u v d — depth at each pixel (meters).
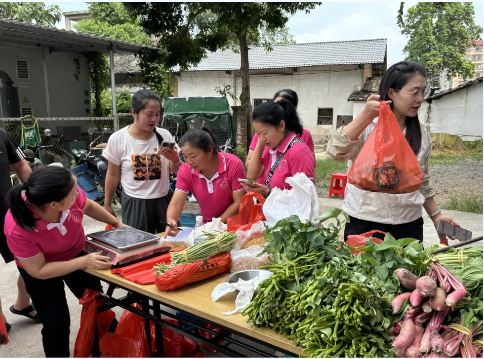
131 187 3.07
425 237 5.30
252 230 2.16
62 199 1.88
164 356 2.50
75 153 6.84
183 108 9.22
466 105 14.54
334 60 16.83
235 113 17.36
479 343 1.28
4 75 9.89
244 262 1.99
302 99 17.88
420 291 1.29
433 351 1.23
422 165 2.17
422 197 2.13
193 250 1.95
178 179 2.74
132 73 18.11
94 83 12.41
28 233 1.97
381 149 1.80
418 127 2.08
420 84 1.87
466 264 1.50
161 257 2.19
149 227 3.15
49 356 2.21
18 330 2.99
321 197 7.77
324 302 1.36
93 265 2.06
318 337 1.30
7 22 7.19
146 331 2.39
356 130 1.99
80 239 2.29
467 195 8.03
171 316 2.21
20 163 3.06
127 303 2.25
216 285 1.91
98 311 2.27
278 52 18.84
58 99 11.34
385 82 1.96
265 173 2.89
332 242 1.69
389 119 1.81
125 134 3.04
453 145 14.90
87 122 11.71
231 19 8.71
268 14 8.77
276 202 2.14
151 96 2.86
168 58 10.58
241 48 9.67
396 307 1.33
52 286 2.20
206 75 18.66
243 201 2.38
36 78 10.69
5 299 3.47
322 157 14.39
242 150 10.04
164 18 9.91
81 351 2.18
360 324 1.24
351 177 1.92
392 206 2.11
